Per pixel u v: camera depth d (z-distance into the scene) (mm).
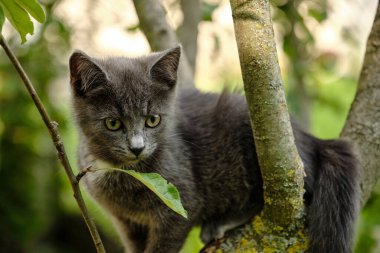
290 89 5152
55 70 5461
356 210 3258
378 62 3412
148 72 3441
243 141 3602
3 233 6387
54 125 2404
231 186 3646
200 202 3617
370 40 3455
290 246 2943
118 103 3355
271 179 2820
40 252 6715
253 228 3023
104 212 3830
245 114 3672
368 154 3379
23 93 5738
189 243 4645
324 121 6566
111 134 3408
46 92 5648
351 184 3273
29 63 5410
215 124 3744
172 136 3613
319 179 3287
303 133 3531
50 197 6844
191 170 3604
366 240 4531
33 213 6523
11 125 6129
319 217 3072
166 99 3527
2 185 6336
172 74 3529
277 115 2682
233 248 3031
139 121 3396
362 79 3467
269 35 2594
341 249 3141
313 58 5312
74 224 7148
